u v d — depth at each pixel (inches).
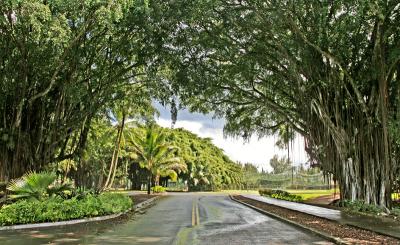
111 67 935.0
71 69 836.6
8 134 785.6
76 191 765.3
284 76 981.2
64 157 1024.9
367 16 753.6
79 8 621.9
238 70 1004.6
